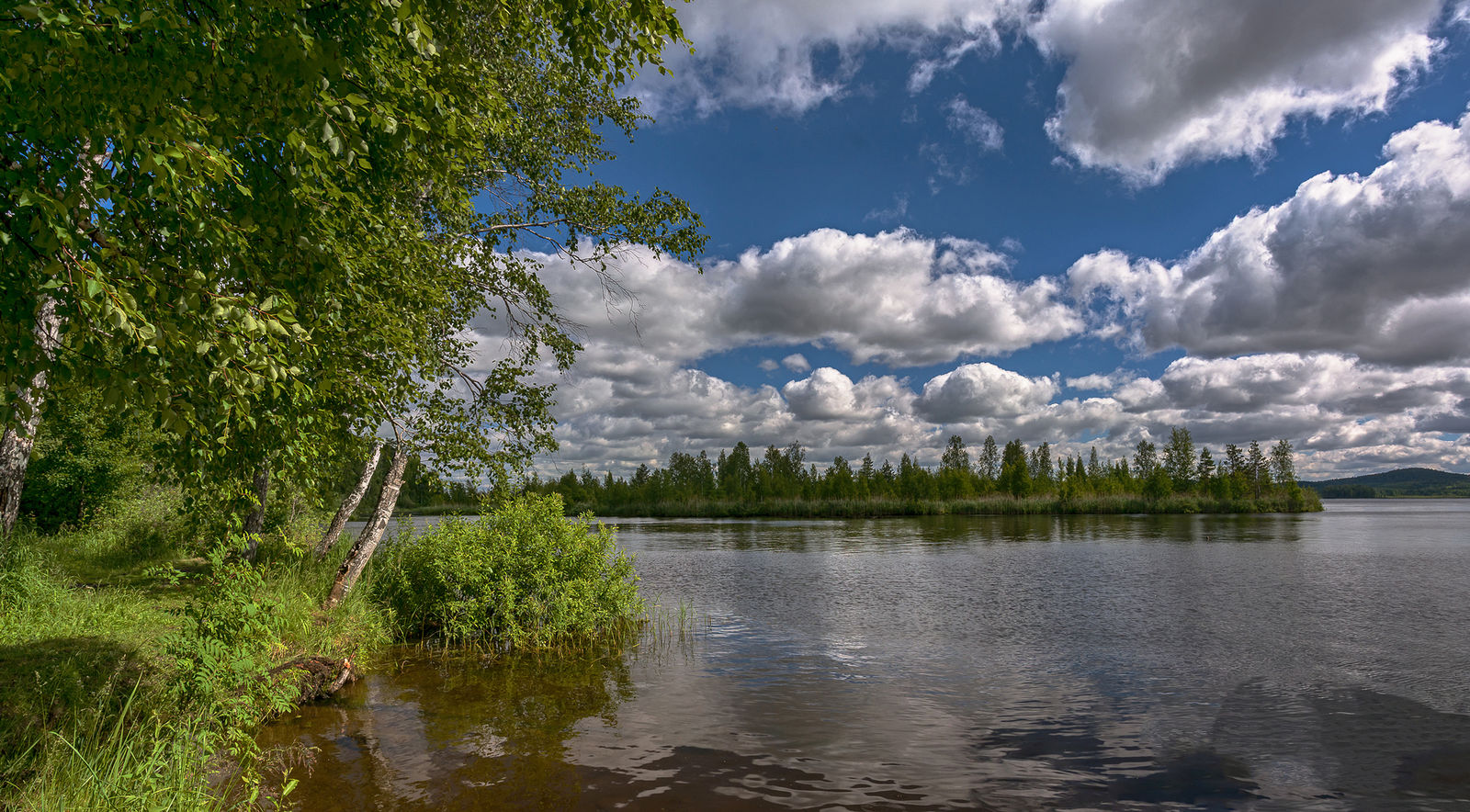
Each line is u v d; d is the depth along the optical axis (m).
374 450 13.10
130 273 3.39
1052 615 14.49
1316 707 8.30
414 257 7.31
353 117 3.68
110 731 5.35
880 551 30.31
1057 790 5.91
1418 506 145.75
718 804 5.52
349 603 11.81
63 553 13.77
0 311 3.16
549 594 11.97
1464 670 10.03
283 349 4.37
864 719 7.75
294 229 4.18
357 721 7.46
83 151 3.38
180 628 7.62
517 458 12.52
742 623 13.73
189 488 5.41
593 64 5.12
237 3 3.30
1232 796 5.85
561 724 7.48
